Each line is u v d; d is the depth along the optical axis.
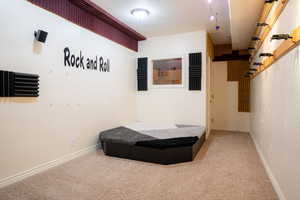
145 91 4.66
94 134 3.29
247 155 3.06
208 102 4.52
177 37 4.27
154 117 4.59
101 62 3.44
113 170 2.44
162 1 2.79
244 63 5.02
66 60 2.70
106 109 3.60
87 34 3.10
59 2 2.57
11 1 2.00
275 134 2.03
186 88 4.23
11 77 1.99
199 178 2.22
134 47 4.56
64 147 2.70
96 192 1.91
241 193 1.89
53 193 1.88
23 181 2.11
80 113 2.98
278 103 1.93
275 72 2.07
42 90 2.37
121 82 4.09
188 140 2.78
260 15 2.82
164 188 1.99
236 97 5.12
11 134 2.04
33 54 2.24
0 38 1.91
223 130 5.22
